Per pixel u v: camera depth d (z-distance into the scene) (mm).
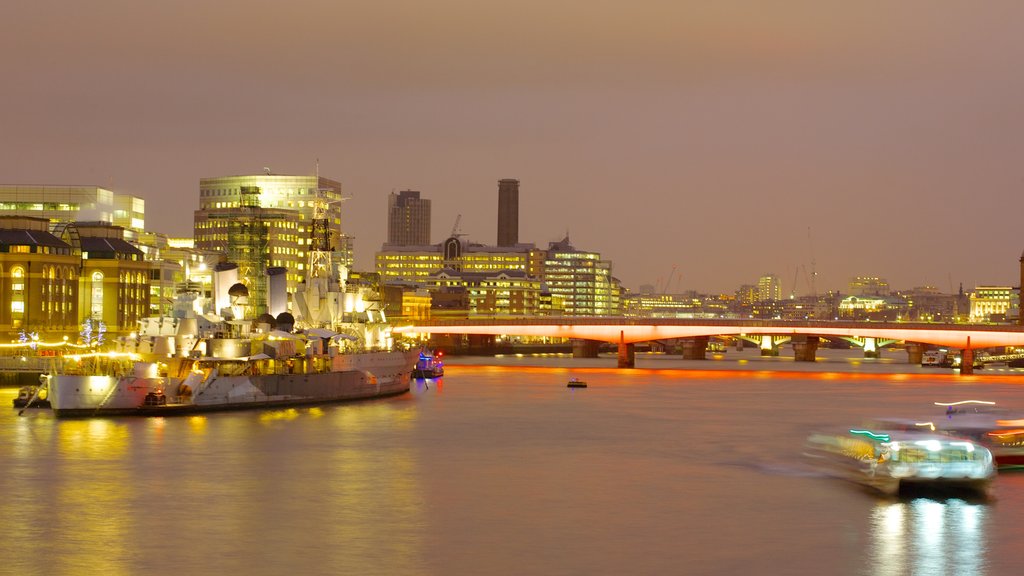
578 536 106188
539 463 145625
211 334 192875
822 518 113812
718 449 159500
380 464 142625
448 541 103812
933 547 103250
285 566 95500
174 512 113750
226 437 160625
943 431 137500
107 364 187500
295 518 111812
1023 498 122438
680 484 131375
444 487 128125
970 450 124188
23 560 96625
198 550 99938
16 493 121625
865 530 109062
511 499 122062
